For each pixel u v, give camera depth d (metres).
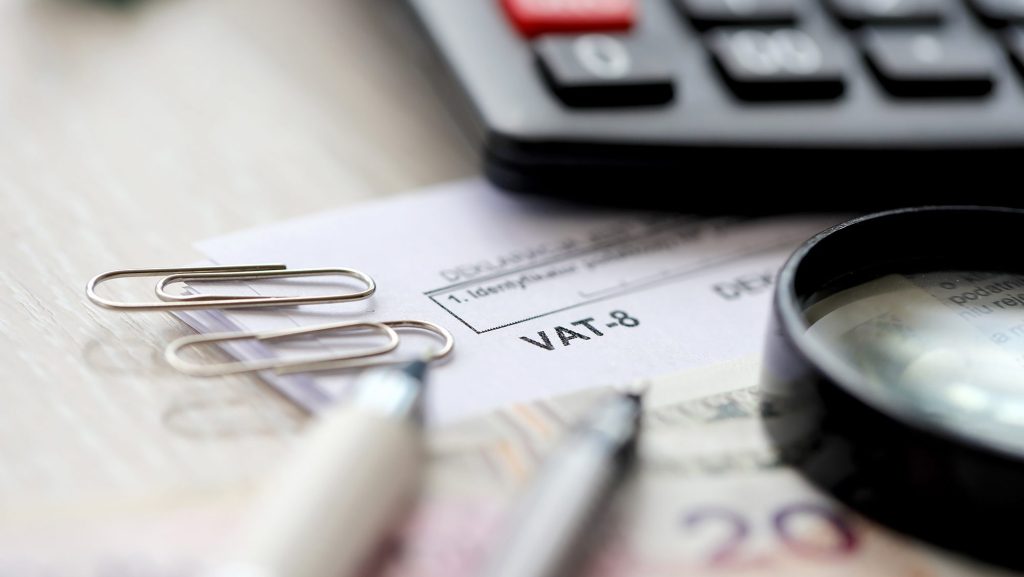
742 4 0.51
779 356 0.33
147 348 0.38
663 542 0.30
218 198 0.48
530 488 0.29
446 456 0.33
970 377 0.33
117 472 0.31
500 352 0.38
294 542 0.25
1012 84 0.50
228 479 0.31
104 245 0.44
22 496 0.30
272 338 0.37
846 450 0.31
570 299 0.42
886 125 0.48
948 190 0.48
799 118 0.47
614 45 0.49
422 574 0.28
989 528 0.29
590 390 0.36
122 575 0.28
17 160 0.50
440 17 0.50
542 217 0.49
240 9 0.70
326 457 0.27
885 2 0.52
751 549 0.30
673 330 0.41
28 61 0.61
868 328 0.36
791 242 0.48
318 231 0.46
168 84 0.59
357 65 0.63
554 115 0.46
